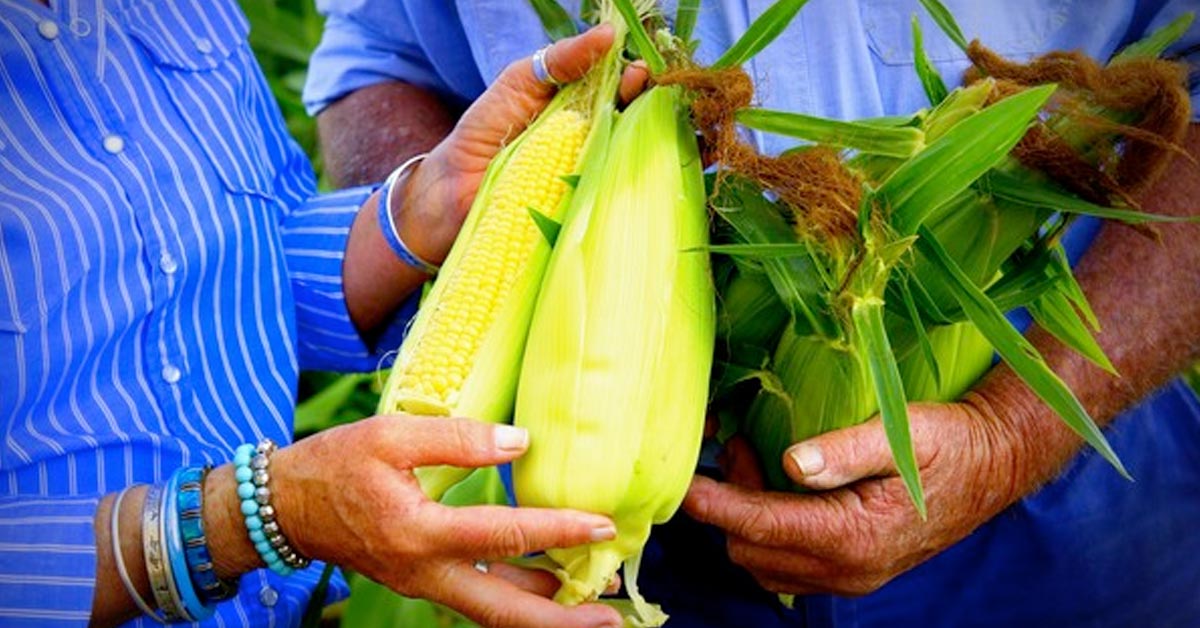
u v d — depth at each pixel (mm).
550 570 868
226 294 984
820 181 831
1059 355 983
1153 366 999
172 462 924
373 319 1108
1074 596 1101
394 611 1405
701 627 1110
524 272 877
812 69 1043
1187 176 1004
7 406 866
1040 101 795
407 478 805
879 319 823
